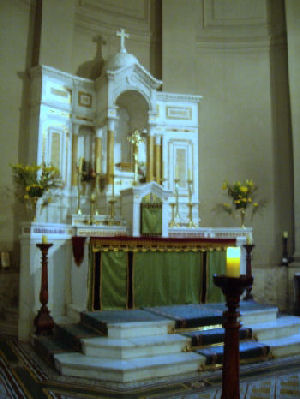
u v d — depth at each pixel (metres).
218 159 12.51
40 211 10.15
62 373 5.90
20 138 10.52
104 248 8.05
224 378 3.65
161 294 8.49
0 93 10.30
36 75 10.56
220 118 12.68
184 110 12.10
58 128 10.71
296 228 11.52
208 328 7.18
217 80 12.84
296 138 11.70
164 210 10.02
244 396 5.14
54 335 7.54
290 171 12.15
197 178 11.93
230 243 9.23
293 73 11.89
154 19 13.09
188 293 8.76
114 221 10.06
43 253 7.73
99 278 8.02
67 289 8.51
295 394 5.21
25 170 9.23
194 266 8.88
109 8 12.54
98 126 11.27
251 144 12.51
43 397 5.10
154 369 5.82
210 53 12.97
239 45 12.97
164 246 8.53
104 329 6.62
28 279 8.12
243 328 7.22
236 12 13.16
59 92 10.79
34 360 6.66
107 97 10.93
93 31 12.26
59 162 10.65
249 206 12.23
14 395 5.15
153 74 12.87
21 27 10.83
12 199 10.24
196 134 12.09
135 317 7.16
